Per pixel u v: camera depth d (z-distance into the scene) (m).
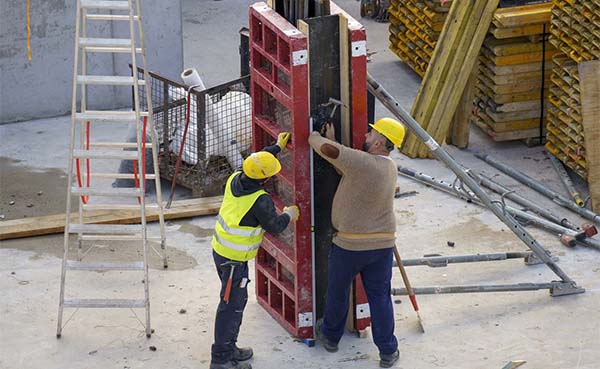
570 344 17.34
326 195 17.00
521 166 24.97
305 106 16.16
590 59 22.84
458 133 25.91
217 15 37.47
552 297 18.89
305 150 16.39
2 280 19.44
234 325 16.31
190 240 21.33
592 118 22.09
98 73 28.30
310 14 17.02
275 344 17.47
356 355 17.16
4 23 26.83
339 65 16.39
